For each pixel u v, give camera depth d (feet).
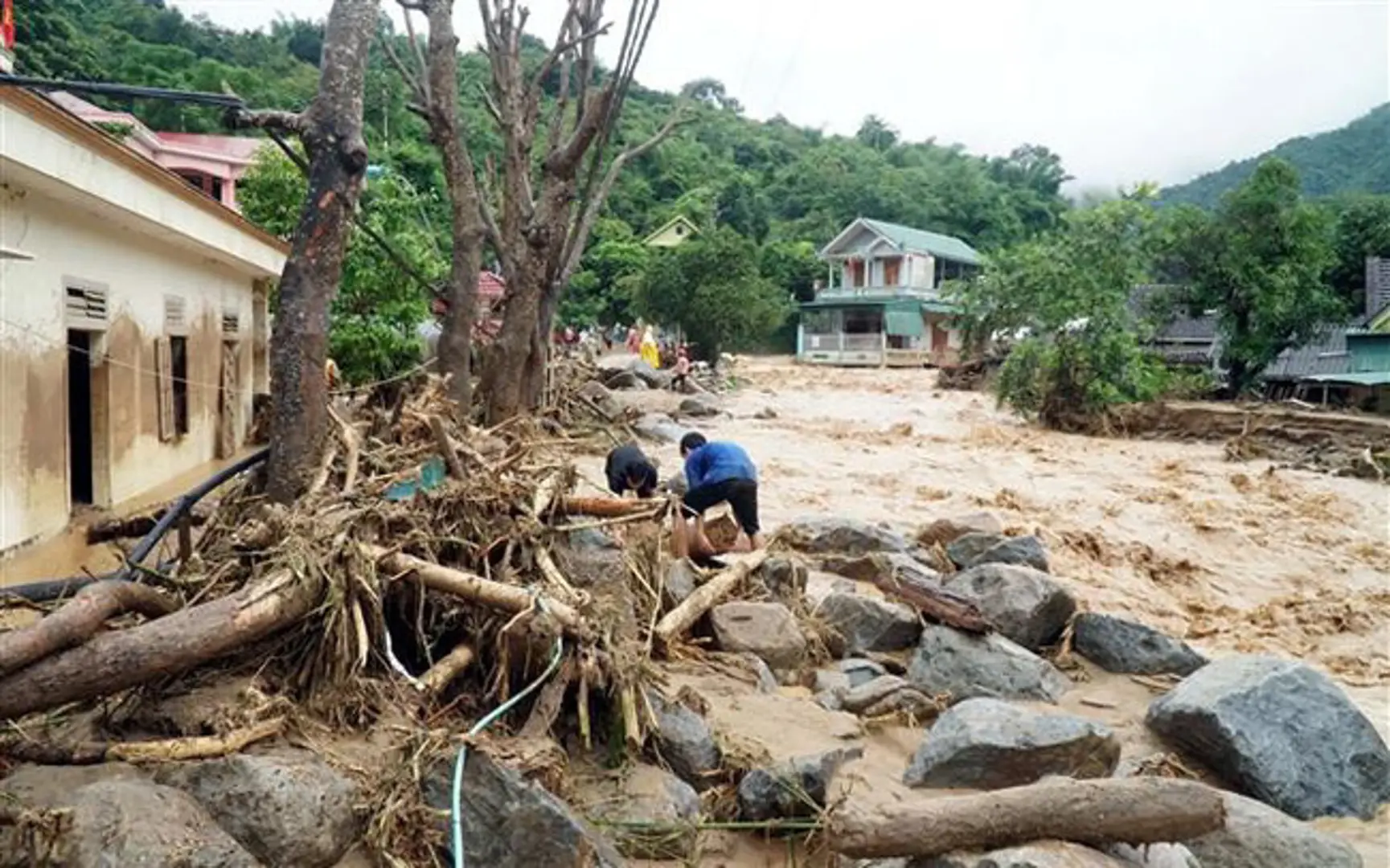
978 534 29.96
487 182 50.37
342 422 20.38
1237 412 68.03
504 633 14.43
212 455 46.50
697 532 25.77
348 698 13.33
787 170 239.71
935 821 11.96
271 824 10.76
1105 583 33.04
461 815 11.66
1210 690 17.47
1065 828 11.99
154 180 31.73
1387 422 62.39
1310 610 30.94
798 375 126.11
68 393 31.63
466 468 19.75
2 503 25.38
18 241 26.37
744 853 13.46
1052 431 72.59
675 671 18.60
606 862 12.00
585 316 155.63
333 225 18.94
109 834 9.97
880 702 18.39
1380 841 15.17
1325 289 90.07
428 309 63.21
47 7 98.63
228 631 12.72
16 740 11.96
